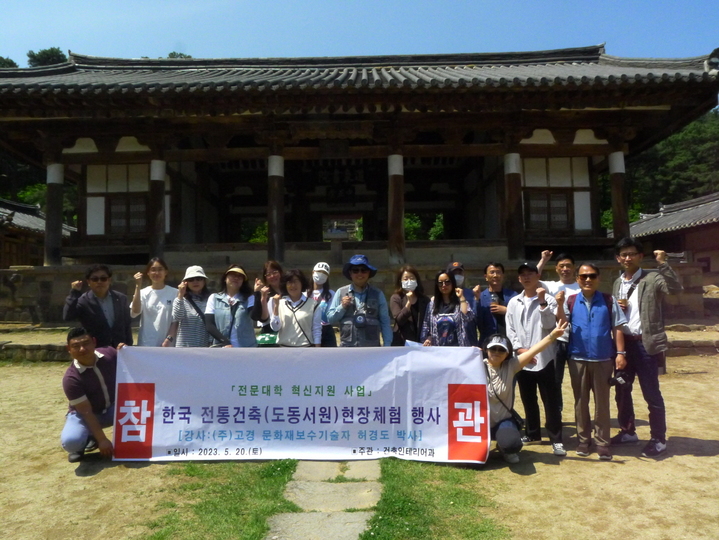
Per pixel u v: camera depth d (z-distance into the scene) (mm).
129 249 11625
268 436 4422
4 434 5160
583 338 4469
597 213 11938
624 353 4562
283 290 5289
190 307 5199
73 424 4438
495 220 12734
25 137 11203
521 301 4859
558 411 4590
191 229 13281
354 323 4953
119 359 4512
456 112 10945
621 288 4844
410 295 5137
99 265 4945
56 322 10414
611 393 6738
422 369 4461
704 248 21625
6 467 4320
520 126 10977
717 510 3492
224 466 4238
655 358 4566
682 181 37062
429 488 3787
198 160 11242
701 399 6328
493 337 4508
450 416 4375
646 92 9945
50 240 11008
